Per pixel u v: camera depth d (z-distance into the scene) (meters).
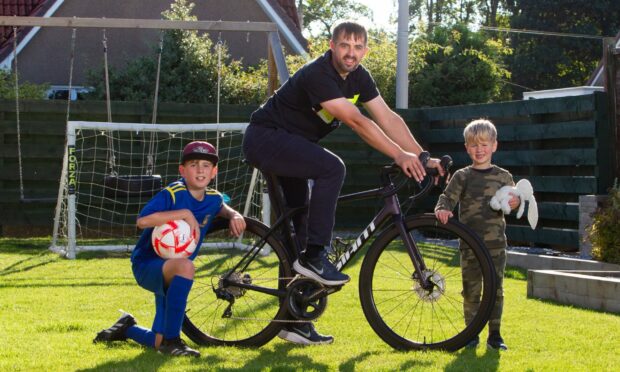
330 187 4.68
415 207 13.20
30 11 18.55
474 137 5.02
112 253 10.16
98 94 16.09
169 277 4.61
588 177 10.36
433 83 22.98
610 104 10.26
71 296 6.84
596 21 39.78
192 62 16.36
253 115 4.95
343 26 4.59
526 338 5.21
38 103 12.03
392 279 7.18
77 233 12.35
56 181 12.23
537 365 4.36
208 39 16.78
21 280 7.80
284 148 4.74
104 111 12.23
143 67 16.36
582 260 8.55
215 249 7.85
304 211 5.07
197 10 19.09
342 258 4.99
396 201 4.89
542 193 11.21
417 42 23.36
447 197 5.05
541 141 11.22
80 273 8.36
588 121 10.38
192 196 4.73
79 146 12.19
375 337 5.27
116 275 8.21
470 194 5.05
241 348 4.94
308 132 4.87
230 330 5.17
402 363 4.41
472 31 24.28
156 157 12.47
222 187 12.71
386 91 19.36
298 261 4.77
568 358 4.59
